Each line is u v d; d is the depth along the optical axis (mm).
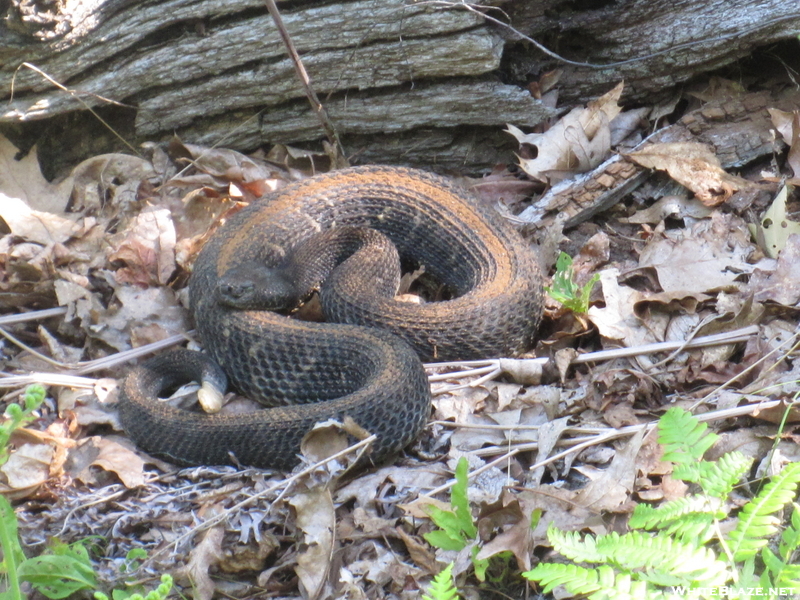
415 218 8477
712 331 6773
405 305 7348
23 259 7926
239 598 5234
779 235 7406
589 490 5379
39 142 9172
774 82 8875
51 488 5875
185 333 7523
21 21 7895
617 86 8766
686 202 8180
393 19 8281
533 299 7363
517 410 6363
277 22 7844
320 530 5312
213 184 8828
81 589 5133
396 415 6066
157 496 5793
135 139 9266
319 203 8492
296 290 7824
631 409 6227
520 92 8734
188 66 8625
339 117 9047
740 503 5160
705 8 8469
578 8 8695
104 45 8398
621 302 7148
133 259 7949
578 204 8406
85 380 6836
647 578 3984
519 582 5059
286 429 6062
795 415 5645
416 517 5453
